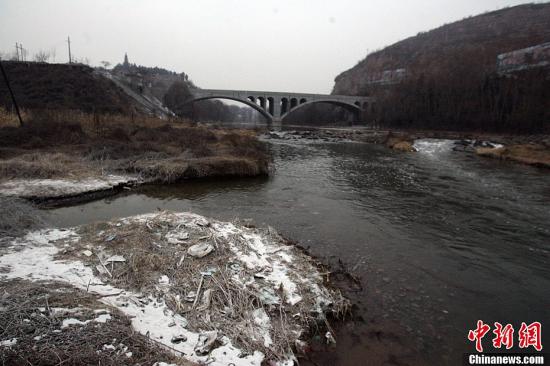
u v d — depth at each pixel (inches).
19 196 415.8
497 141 1357.0
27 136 701.9
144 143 766.5
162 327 162.2
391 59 5246.1
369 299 222.7
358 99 3201.3
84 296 173.3
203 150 732.7
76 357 123.8
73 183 484.4
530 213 432.1
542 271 275.3
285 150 1179.3
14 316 141.9
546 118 1648.6
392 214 421.7
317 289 216.7
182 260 225.6
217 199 475.8
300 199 486.6
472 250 314.2
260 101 3088.1
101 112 1429.6
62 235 279.4
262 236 298.2
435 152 1169.4
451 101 2186.3
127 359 129.8
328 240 326.0
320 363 161.3
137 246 245.6
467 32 5049.2
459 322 202.2
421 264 280.7
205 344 154.1
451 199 500.4
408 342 181.5
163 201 458.9
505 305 224.2
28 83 1578.5
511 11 5211.6
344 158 984.9
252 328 171.8
